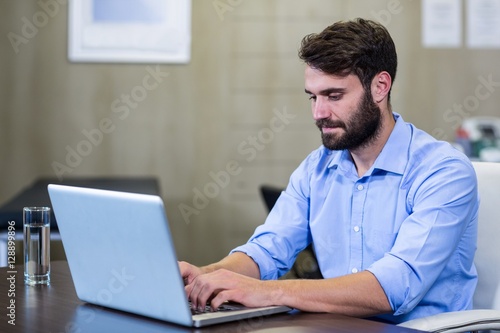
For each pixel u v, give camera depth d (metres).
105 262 1.42
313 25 4.70
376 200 1.80
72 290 1.64
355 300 1.50
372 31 1.70
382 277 1.54
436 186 1.69
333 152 1.93
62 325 1.32
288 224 1.96
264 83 4.71
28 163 4.63
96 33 4.59
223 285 1.45
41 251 1.70
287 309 1.46
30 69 4.59
